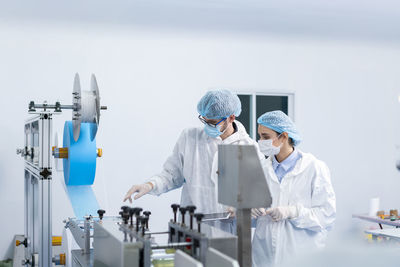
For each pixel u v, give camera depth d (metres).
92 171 2.25
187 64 4.02
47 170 1.83
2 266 3.24
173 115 3.99
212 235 1.20
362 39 4.43
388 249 1.31
